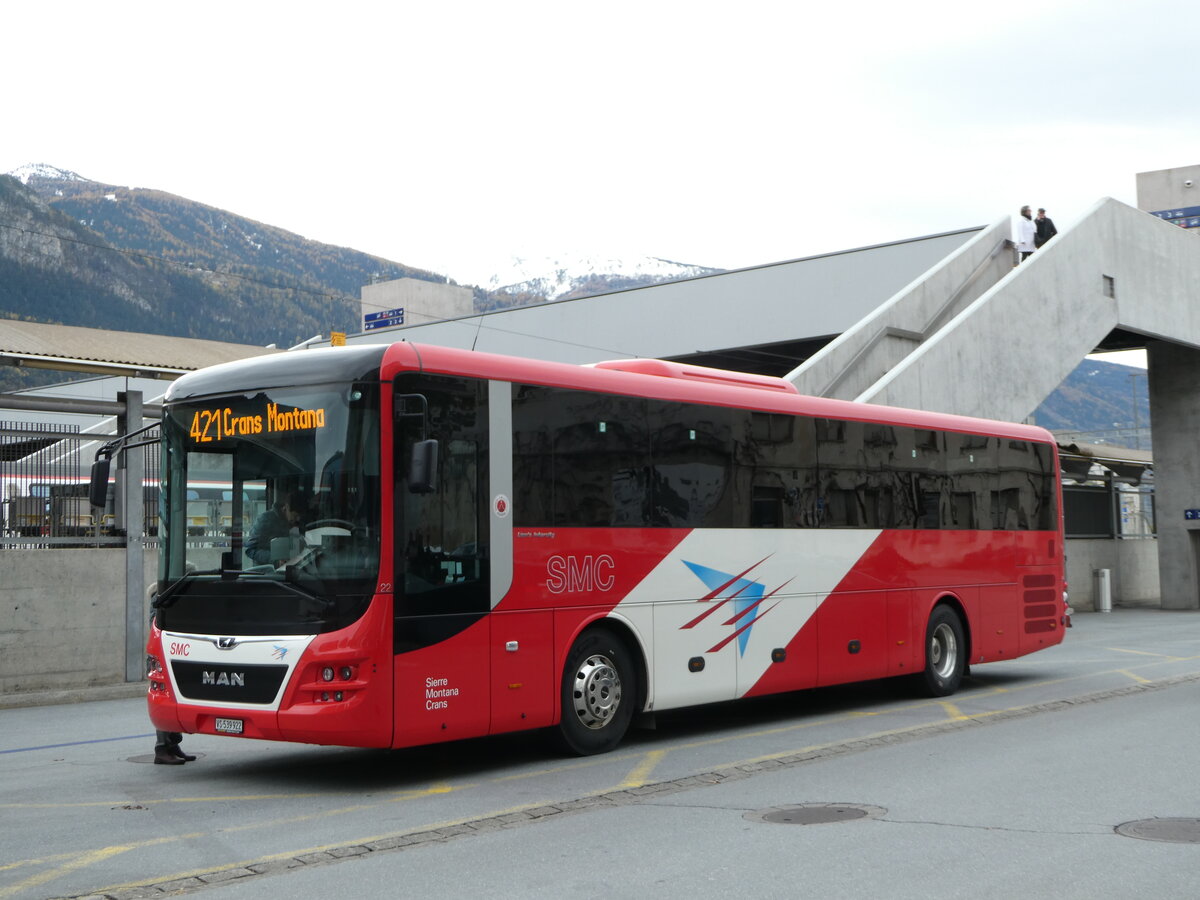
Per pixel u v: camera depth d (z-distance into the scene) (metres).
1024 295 26.33
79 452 16.09
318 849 7.08
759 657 12.10
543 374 10.24
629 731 12.13
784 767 9.73
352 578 8.77
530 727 9.85
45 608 15.51
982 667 18.48
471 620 9.39
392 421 9.02
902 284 32.22
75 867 6.76
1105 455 38.97
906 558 14.15
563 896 5.98
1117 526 40.88
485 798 8.66
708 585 11.59
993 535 15.66
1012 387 25.62
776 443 12.59
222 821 7.99
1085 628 28.38
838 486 13.32
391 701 8.77
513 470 9.88
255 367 9.45
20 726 13.12
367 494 8.86
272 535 9.06
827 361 23.67
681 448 11.47
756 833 7.30
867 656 13.46
